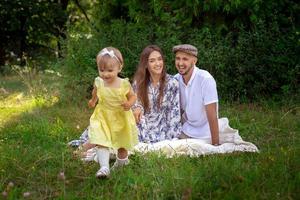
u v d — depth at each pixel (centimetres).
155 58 541
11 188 409
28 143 565
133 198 385
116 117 453
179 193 387
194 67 547
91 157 501
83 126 666
